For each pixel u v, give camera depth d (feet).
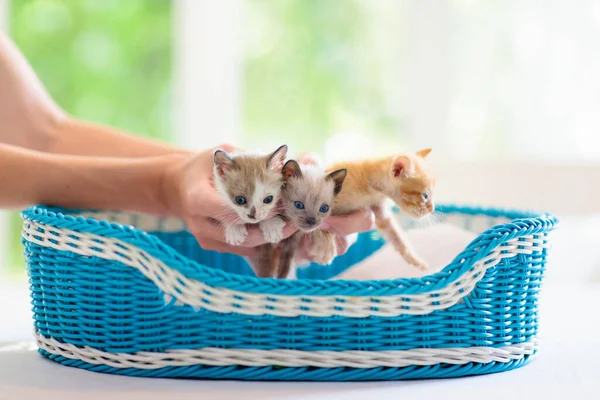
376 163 2.89
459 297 2.44
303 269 3.43
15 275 7.47
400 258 3.24
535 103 5.67
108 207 3.16
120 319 2.44
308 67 6.35
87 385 2.36
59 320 2.54
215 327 2.40
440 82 5.87
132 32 7.76
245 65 6.31
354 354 2.40
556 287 4.53
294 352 2.39
